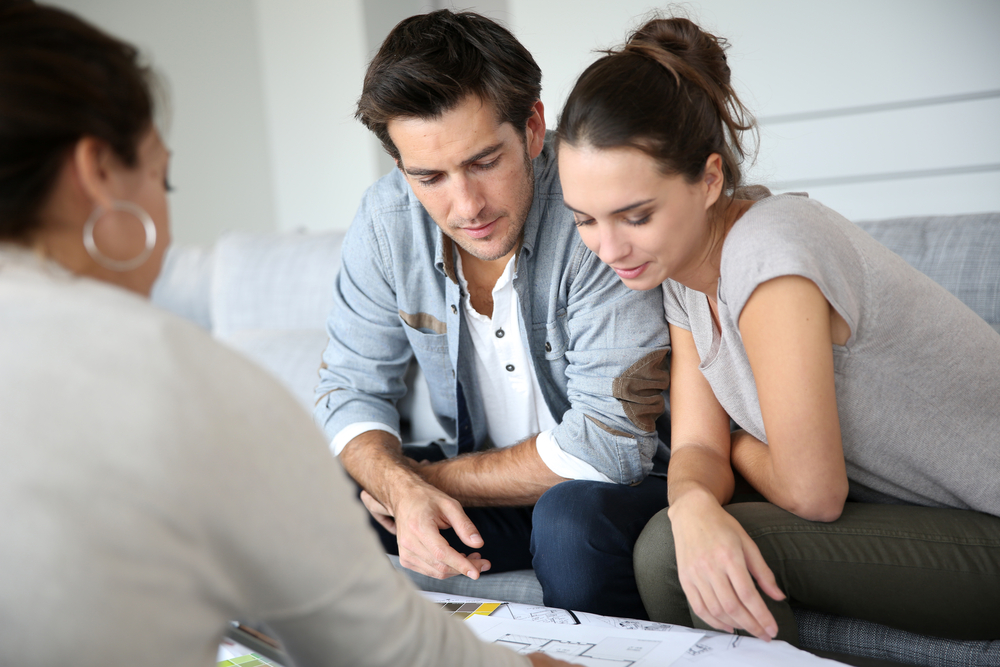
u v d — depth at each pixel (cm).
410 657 53
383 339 138
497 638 79
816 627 96
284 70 375
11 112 48
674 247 89
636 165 83
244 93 390
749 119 100
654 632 77
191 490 44
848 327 86
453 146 104
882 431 92
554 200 120
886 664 78
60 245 52
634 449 116
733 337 97
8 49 48
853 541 88
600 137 83
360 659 52
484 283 128
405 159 107
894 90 259
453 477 124
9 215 49
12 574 43
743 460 104
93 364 45
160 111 58
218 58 392
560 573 105
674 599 92
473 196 108
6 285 48
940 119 254
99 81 51
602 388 116
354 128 364
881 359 89
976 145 251
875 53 260
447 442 154
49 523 43
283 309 205
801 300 82
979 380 90
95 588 43
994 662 87
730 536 82
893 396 90
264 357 184
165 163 58
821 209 92
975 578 85
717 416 110
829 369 84
